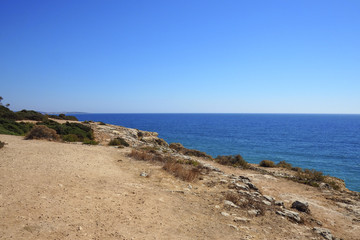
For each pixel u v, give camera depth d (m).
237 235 7.22
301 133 110.81
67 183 9.52
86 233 5.90
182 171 14.27
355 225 10.45
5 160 11.89
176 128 129.88
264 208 10.55
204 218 8.23
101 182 10.41
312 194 15.41
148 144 30.58
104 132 34.53
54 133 22.80
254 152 54.31
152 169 14.43
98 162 14.44
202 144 65.38
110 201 8.28
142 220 7.20
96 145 22.34
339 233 9.41
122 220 6.96
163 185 11.49
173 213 8.20
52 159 13.45
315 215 11.29
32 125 29.92
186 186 12.01
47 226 5.94
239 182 14.77
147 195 9.58
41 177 9.81
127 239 5.90
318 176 21.08
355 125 193.88
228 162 25.38
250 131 116.56
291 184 17.95
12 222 5.88
